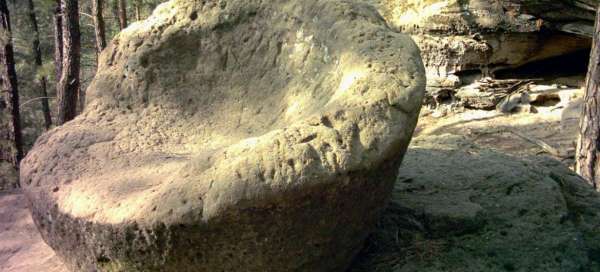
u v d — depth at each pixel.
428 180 2.98
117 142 2.60
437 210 2.67
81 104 10.66
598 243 2.65
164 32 3.01
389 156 1.89
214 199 1.73
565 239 2.54
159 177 2.11
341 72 2.25
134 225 1.81
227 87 2.93
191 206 1.74
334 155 1.78
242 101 2.84
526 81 7.06
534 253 2.47
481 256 2.46
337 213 1.88
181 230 1.76
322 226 1.87
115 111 2.90
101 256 1.97
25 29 10.84
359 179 1.84
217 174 1.77
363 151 1.82
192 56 3.02
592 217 2.86
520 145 5.89
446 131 6.63
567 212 2.74
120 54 3.05
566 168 3.25
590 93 3.99
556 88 6.84
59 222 2.11
